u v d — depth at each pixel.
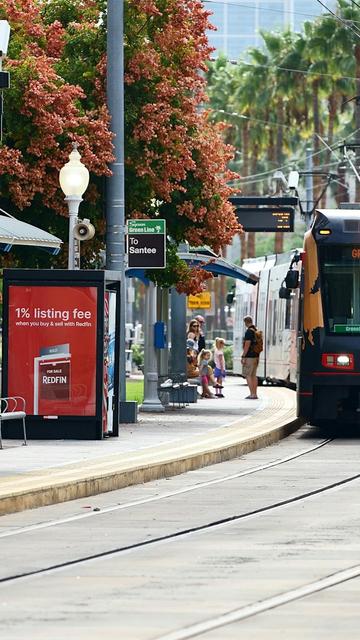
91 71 62.12
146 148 62.19
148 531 29.80
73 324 48.91
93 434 49.19
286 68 178.88
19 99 58.84
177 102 63.25
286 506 34.31
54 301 48.97
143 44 62.12
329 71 168.38
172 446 47.09
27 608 20.91
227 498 36.09
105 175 58.38
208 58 63.75
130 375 127.50
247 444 50.44
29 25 61.88
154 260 56.84
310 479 40.94
